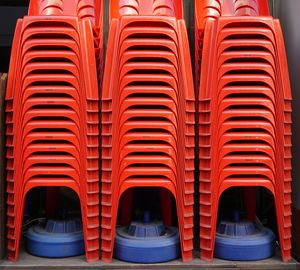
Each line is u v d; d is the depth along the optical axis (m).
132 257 1.86
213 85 1.86
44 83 2.05
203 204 1.88
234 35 1.93
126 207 2.34
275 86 1.91
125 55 1.85
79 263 1.85
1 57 2.84
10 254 1.91
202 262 1.88
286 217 1.95
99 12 2.47
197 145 2.35
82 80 1.86
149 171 1.88
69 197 2.79
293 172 2.25
